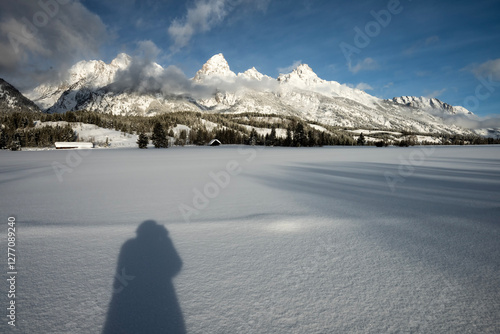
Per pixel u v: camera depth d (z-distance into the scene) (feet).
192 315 6.02
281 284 7.30
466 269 8.11
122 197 21.38
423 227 12.62
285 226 12.90
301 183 29.07
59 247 10.15
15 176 38.78
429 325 5.63
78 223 13.60
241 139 334.85
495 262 8.59
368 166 52.60
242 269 8.21
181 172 43.47
